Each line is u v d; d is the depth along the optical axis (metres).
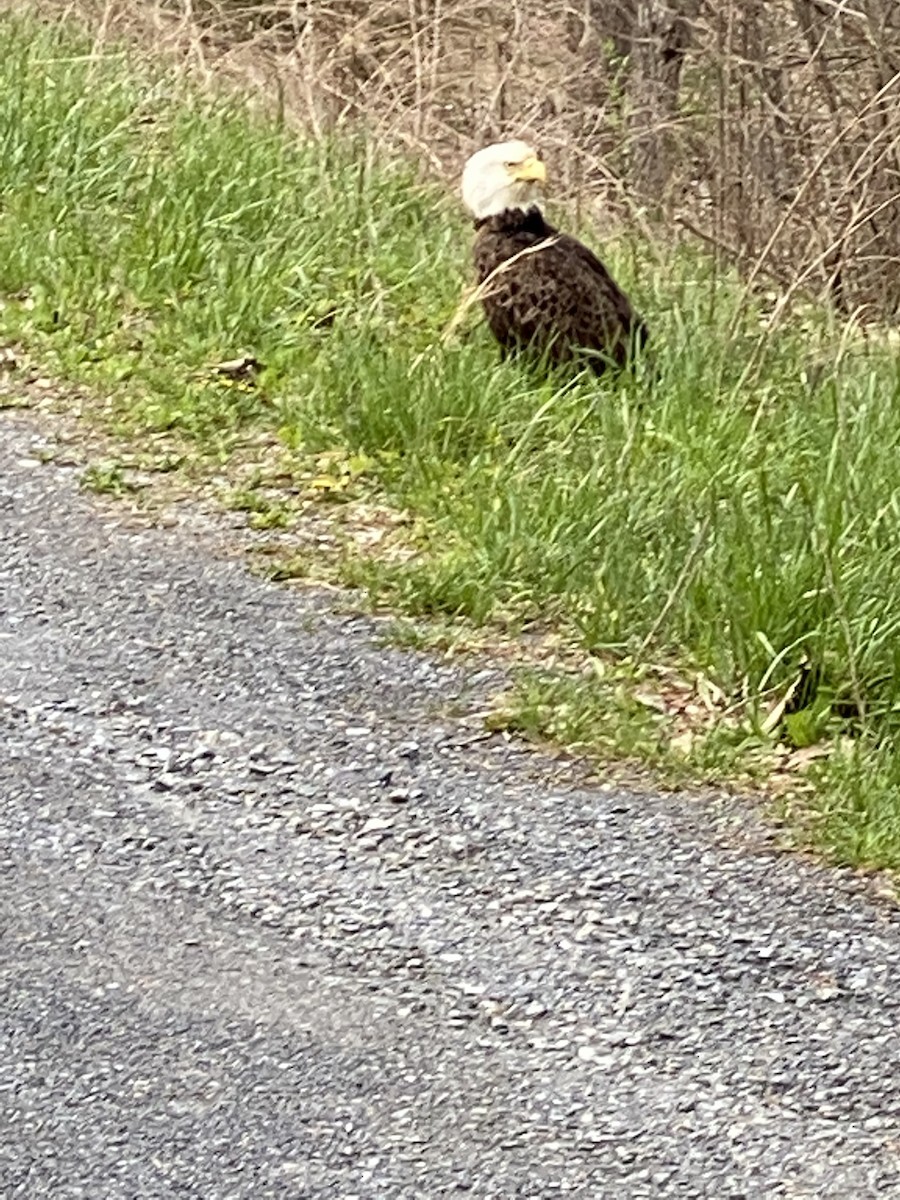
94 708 2.27
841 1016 1.80
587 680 2.41
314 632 2.49
